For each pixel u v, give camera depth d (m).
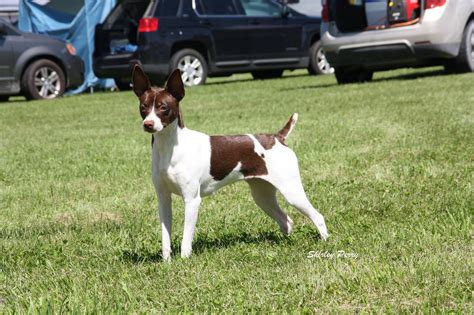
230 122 14.65
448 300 4.75
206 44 24.34
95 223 7.92
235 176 6.18
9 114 19.36
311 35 26.72
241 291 5.12
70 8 27.08
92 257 6.54
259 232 7.16
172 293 5.24
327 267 5.50
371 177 9.18
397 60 20.30
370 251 5.95
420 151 10.42
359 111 14.95
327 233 6.55
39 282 5.71
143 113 5.77
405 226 6.78
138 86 5.85
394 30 19.83
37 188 9.84
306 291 5.02
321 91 19.77
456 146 10.57
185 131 5.93
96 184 9.90
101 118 17.44
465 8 20.08
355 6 20.88
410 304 4.72
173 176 5.90
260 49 25.50
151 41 23.33
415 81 20.06
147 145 12.70
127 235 7.23
